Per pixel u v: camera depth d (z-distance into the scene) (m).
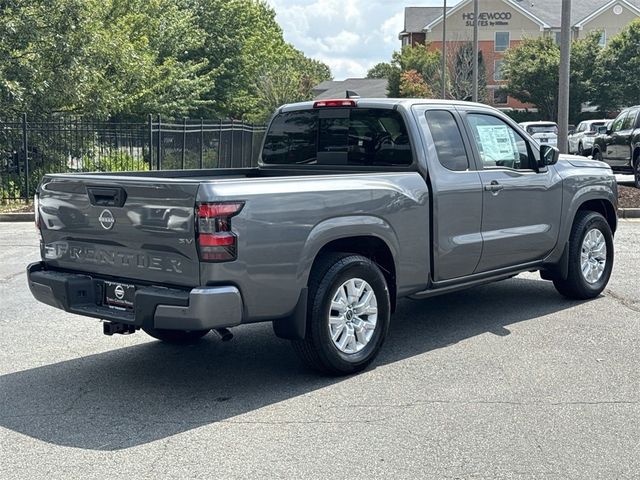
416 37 75.69
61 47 18.77
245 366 6.28
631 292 8.69
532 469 4.30
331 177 5.81
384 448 4.60
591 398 5.39
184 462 4.45
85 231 5.70
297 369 6.18
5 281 9.59
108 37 22.02
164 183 5.16
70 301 5.73
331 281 5.69
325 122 7.14
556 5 73.69
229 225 5.09
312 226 5.55
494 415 5.10
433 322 7.54
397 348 6.67
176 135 20.59
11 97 17.91
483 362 6.23
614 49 58.31
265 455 4.52
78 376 6.05
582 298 8.34
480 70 58.28
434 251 6.58
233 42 45.12
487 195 7.02
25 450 4.65
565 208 7.92
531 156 7.65
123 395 5.61
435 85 57.91
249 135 26.88
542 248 7.73
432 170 6.56
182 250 5.14
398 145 6.65
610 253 8.49
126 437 4.83
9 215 15.80
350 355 5.90
